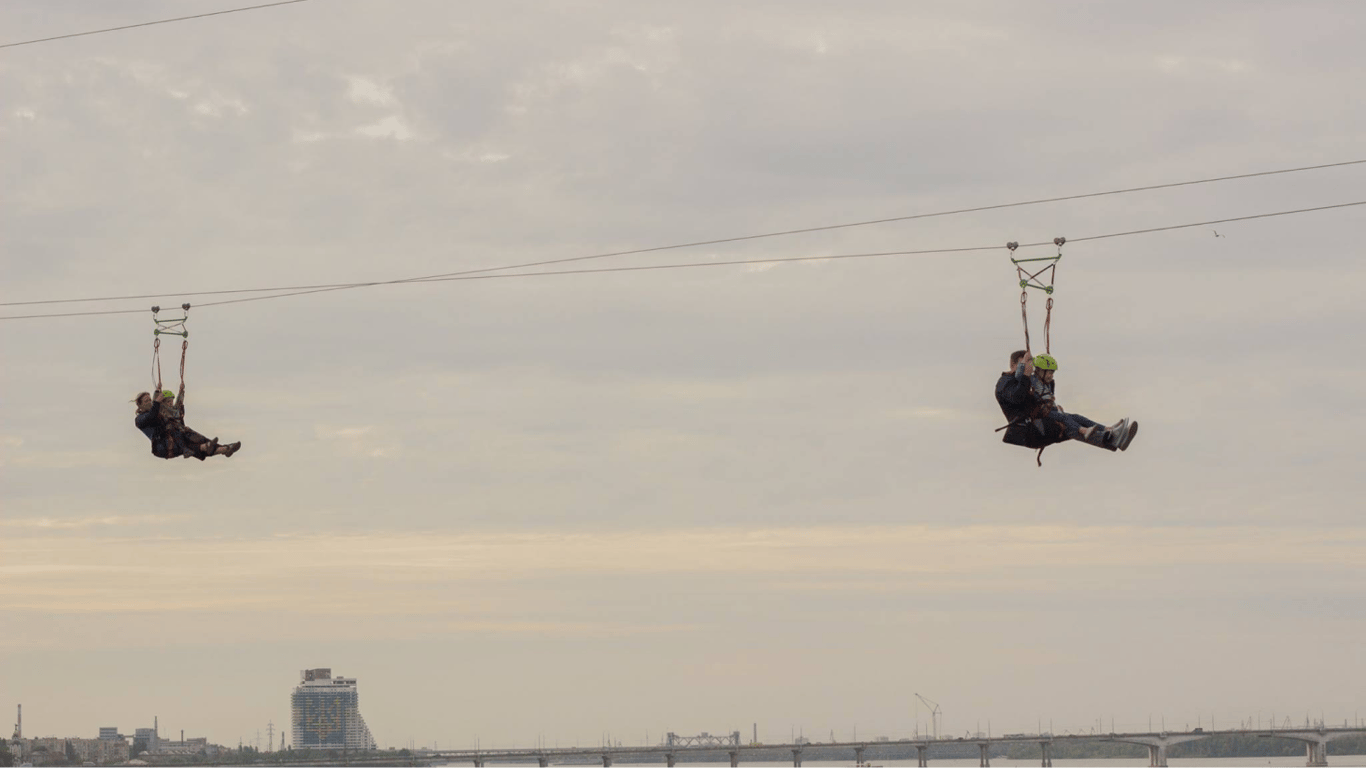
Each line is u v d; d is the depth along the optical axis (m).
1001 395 34.97
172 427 41.50
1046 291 35.47
